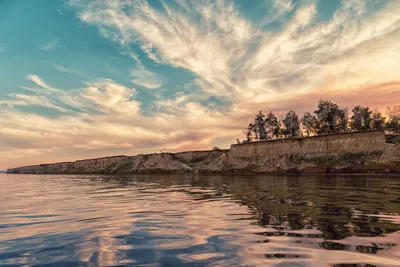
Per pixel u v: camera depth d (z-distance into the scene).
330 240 5.07
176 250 4.71
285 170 56.19
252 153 69.50
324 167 51.22
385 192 14.48
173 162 90.56
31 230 6.73
